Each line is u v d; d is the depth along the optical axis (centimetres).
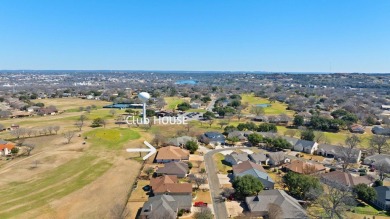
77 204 7212
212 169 9725
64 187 8194
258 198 6988
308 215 6562
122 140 13025
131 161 10394
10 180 8656
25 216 6612
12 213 6725
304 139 13000
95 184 8388
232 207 7106
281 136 13062
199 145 12612
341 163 10444
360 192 7412
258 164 9738
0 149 10950
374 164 9981
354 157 10450
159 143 12419
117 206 6869
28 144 11794
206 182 8631
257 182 7581
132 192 7869
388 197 7044
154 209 6575
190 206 6956
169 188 7644
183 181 8725
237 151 11775
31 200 7394
